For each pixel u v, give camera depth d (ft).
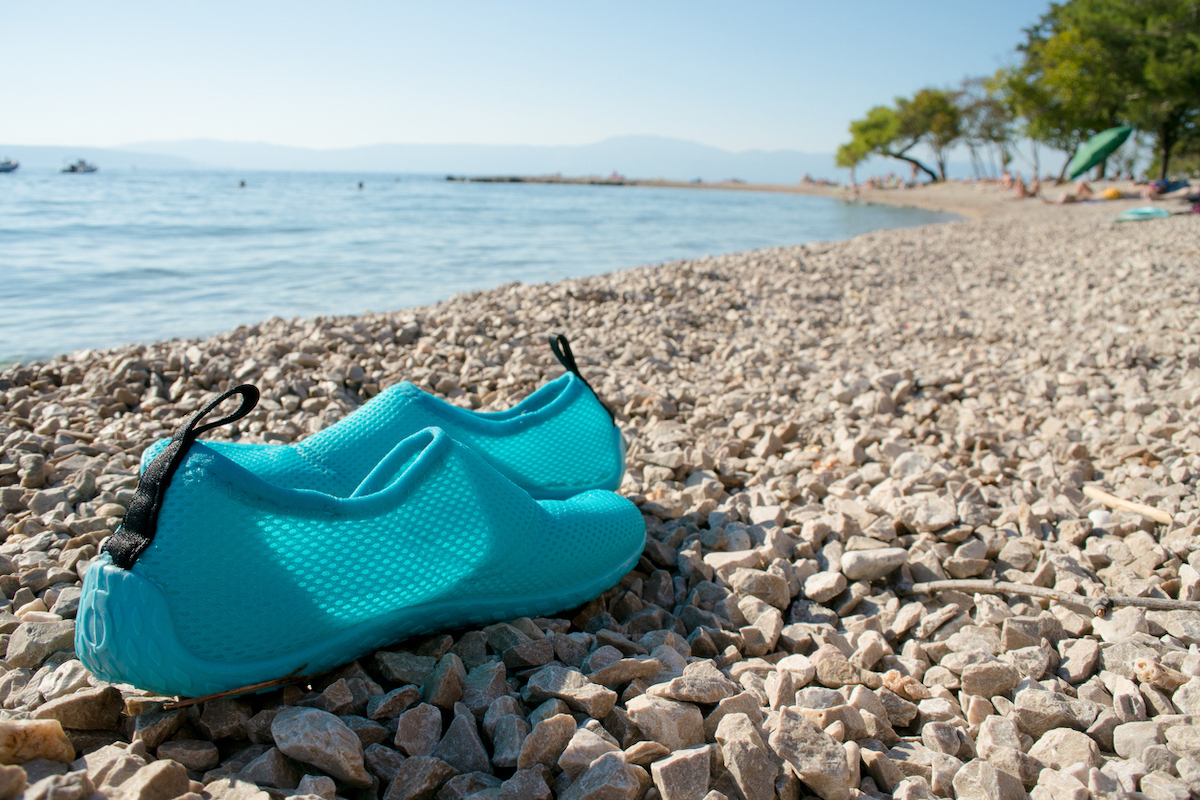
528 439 1.48
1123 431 2.19
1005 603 1.40
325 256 7.68
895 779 0.99
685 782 0.91
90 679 1.04
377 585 1.08
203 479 0.96
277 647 1.01
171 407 2.34
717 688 1.06
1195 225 8.27
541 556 1.22
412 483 1.09
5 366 3.26
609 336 3.54
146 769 0.84
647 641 1.25
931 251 7.43
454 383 2.68
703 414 2.41
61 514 1.59
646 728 0.99
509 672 1.15
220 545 0.96
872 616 1.38
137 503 0.95
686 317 3.97
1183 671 1.16
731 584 1.43
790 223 15.96
